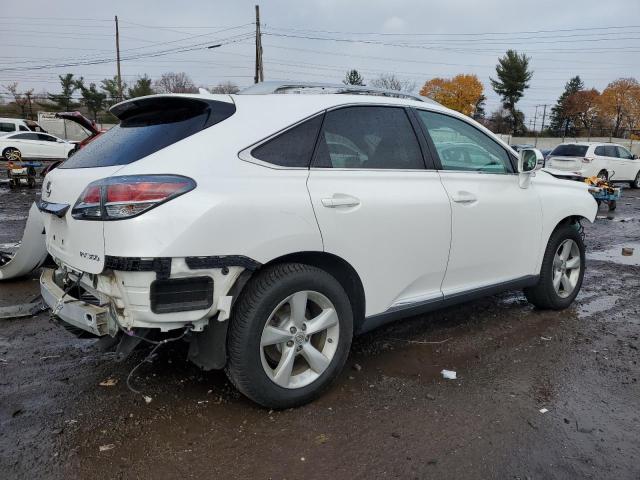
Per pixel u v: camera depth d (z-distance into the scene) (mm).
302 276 2992
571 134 83500
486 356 3971
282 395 3021
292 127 3084
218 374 3547
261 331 2887
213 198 2656
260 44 36281
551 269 4805
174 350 3920
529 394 3387
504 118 81625
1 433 2822
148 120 3184
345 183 3217
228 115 2967
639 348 4176
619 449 2799
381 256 3373
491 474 2572
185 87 71875
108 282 2688
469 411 3156
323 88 3564
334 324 3201
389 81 70875
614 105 77938
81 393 3268
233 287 2801
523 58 79125
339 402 3227
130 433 2848
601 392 3432
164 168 2668
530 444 2824
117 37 44812
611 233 10383
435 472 2578
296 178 3018
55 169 3418
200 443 2771
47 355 3820
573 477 2562
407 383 3500
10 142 25328
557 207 4711
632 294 5738
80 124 6238
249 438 2826
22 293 5227
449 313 4957
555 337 4387
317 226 3020
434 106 3967
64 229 2998
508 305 5234
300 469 2582
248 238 2750
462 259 3906
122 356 2719
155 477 2502
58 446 2717
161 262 2531
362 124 3441
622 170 20781
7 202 13320
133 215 2529
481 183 4066
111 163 2846
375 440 2832
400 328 4531
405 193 3498
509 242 4277
